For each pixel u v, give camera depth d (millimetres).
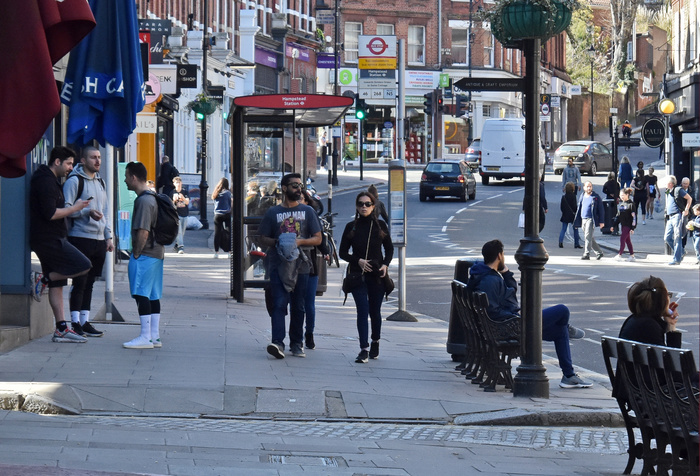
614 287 40781
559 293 38875
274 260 22422
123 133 23078
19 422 15156
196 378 19156
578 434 16938
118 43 22766
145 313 22078
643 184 72125
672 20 78688
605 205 66062
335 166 99188
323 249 23188
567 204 59156
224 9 93500
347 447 14727
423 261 50875
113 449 13383
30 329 22219
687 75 70188
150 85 35781
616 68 183125
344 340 26484
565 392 20359
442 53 143500
